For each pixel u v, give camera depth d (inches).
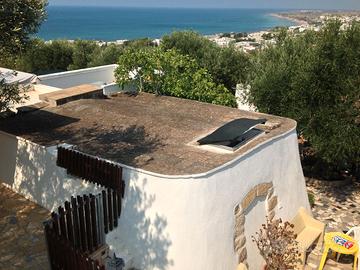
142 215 349.4
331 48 573.6
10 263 343.0
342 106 568.7
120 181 353.7
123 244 366.3
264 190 413.7
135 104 579.8
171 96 681.0
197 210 331.3
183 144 416.8
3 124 491.8
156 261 347.3
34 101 706.8
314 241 452.8
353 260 438.9
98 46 1574.8
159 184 333.4
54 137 444.8
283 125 479.5
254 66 729.0
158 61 674.8
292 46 685.9
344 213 584.4
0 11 334.3
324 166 710.5
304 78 584.4
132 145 415.8
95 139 435.5
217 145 399.2
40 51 1405.0
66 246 291.3
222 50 1042.7
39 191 438.0
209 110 549.6
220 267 351.6
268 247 396.2
